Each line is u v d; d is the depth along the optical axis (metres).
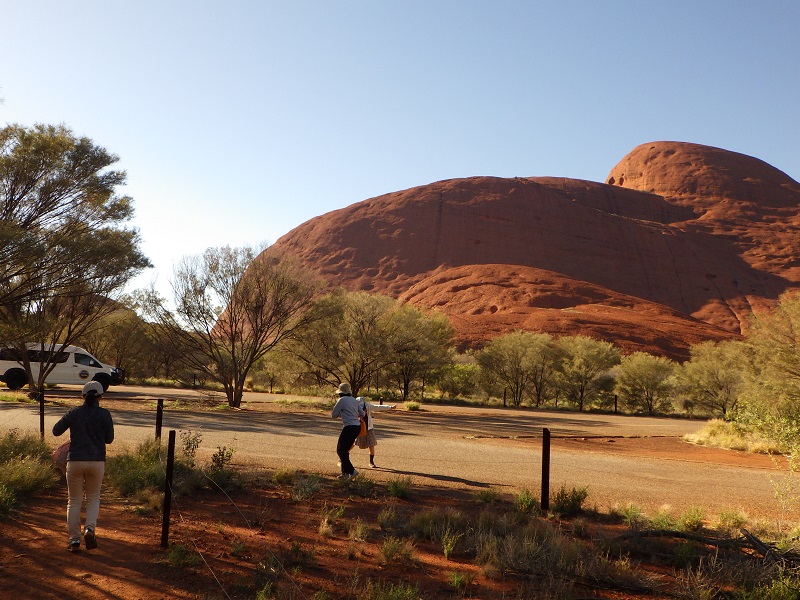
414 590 4.78
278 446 13.47
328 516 7.11
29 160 18.23
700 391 40.28
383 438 15.99
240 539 6.25
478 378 45.34
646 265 130.12
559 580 5.19
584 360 43.00
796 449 7.86
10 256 15.58
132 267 21.33
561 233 132.50
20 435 11.61
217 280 25.42
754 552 6.20
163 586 4.88
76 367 28.48
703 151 176.25
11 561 5.28
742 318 114.81
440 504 8.36
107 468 9.32
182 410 21.58
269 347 25.97
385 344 29.03
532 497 8.34
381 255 127.81
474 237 129.00
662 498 9.66
